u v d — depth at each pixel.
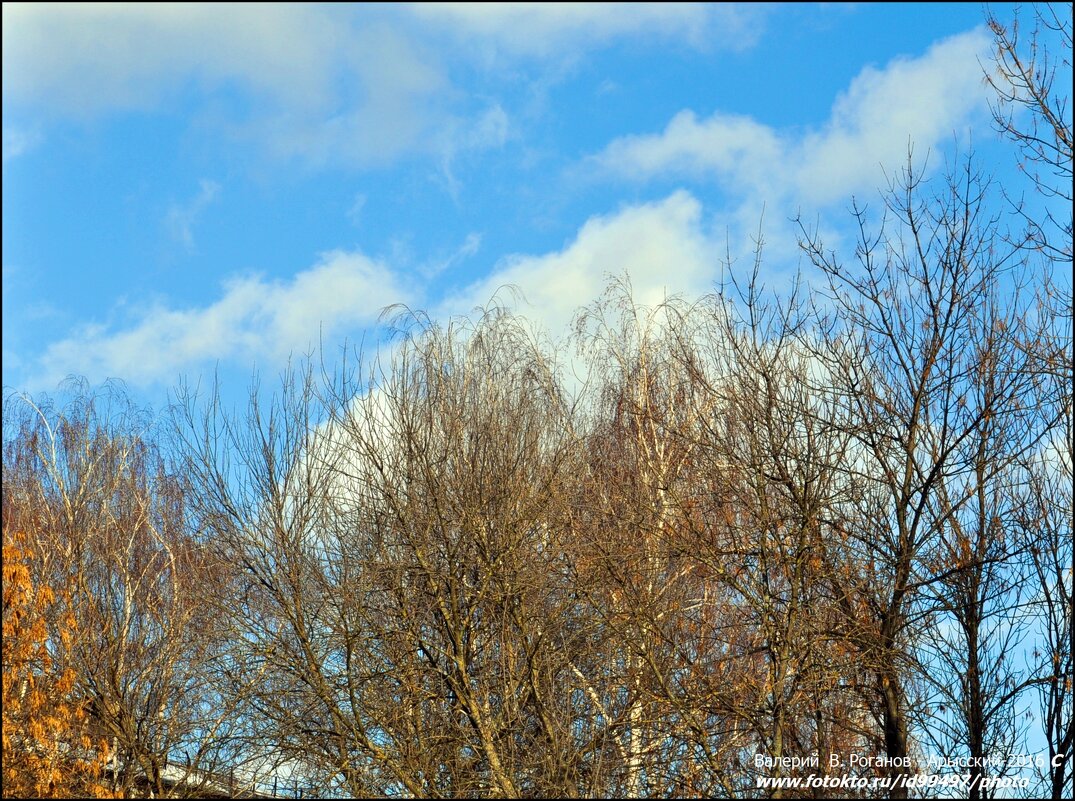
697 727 17.81
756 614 19.14
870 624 17.69
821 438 18.62
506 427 22.45
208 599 21.88
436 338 23.36
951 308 18.61
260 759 20.47
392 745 20.44
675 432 20.00
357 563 21.33
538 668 19.86
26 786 19.14
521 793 19.12
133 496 25.39
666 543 19.56
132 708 21.34
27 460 25.62
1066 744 17.23
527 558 20.94
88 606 22.91
